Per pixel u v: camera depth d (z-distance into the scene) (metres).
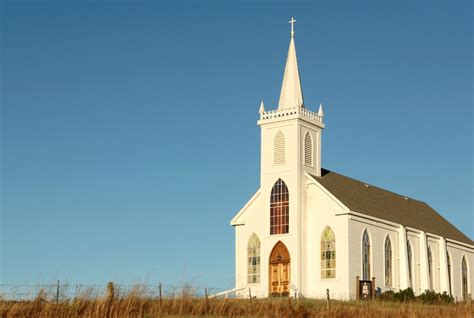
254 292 92.75
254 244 94.50
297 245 89.81
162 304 52.75
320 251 90.25
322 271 89.62
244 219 95.69
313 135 95.62
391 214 102.62
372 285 87.56
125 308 50.28
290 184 91.75
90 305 49.53
